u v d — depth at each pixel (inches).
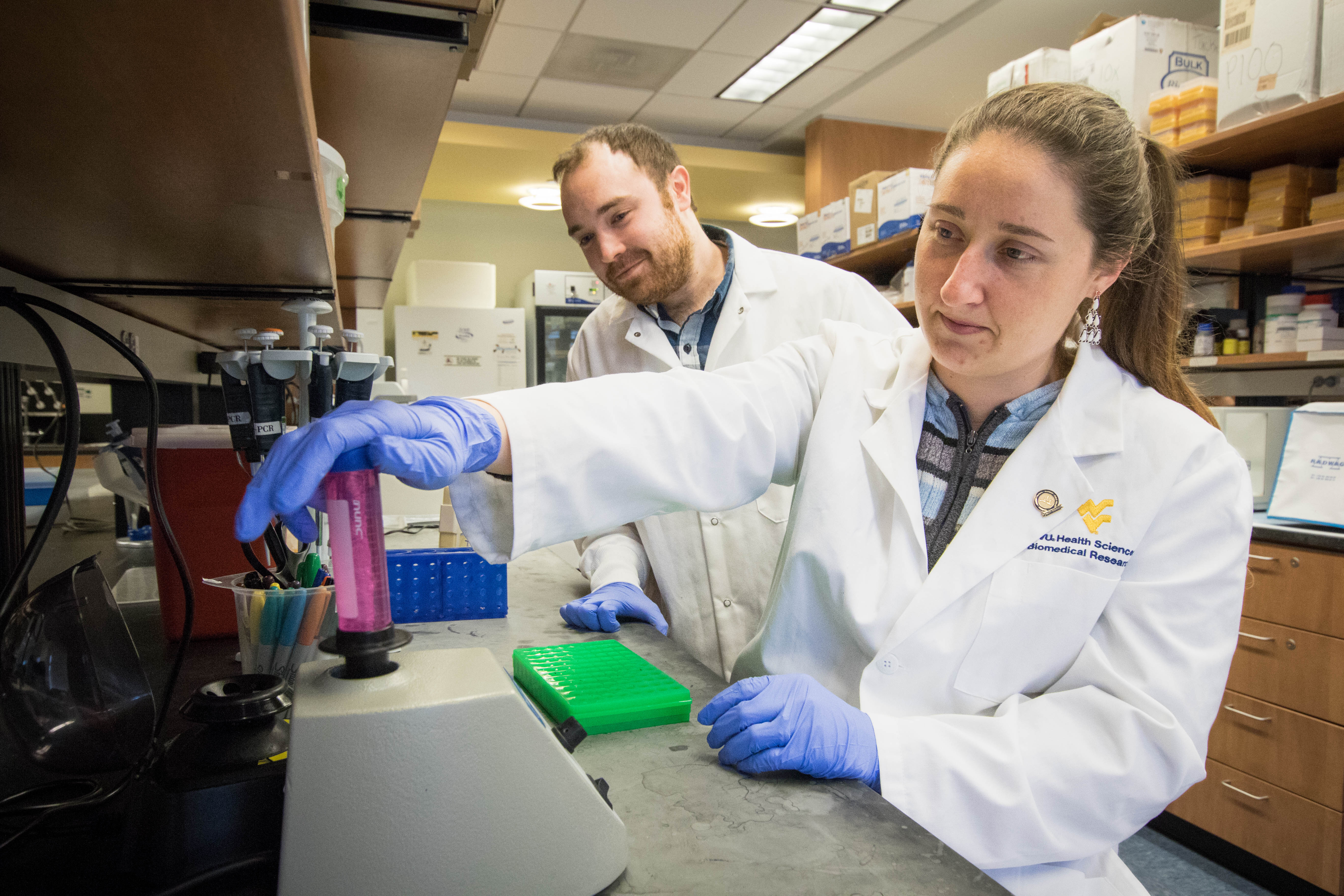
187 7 13.4
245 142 20.2
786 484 43.3
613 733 31.3
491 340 208.7
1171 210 35.1
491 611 47.6
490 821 19.2
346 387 34.3
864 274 186.7
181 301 46.2
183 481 39.8
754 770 27.4
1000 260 29.4
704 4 148.9
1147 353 36.4
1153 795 28.4
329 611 31.4
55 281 40.4
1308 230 83.7
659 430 34.0
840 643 38.3
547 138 196.5
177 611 40.5
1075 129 28.3
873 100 199.3
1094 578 32.0
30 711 25.9
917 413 37.6
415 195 59.9
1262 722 76.0
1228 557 30.8
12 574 29.3
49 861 21.4
